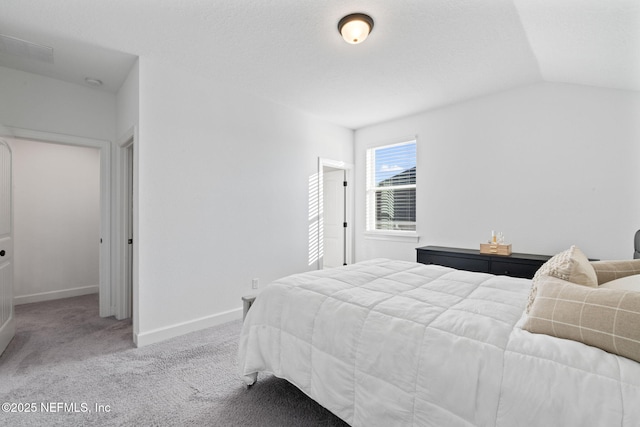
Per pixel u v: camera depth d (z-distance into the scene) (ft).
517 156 10.53
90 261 14.01
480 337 3.52
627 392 2.60
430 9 6.32
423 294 5.10
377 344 4.08
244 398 5.74
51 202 13.06
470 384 3.25
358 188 15.58
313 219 13.25
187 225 9.20
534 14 6.22
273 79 9.82
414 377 3.66
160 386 6.14
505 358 3.20
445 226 12.33
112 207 10.83
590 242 9.21
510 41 7.48
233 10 6.44
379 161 14.94
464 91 10.82
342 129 14.98
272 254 11.57
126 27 7.02
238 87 10.44
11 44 7.71
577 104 9.43
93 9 6.36
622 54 6.75
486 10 6.30
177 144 9.00
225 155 10.14
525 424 2.87
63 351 7.80
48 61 8.59
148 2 6.16
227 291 10.15
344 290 5.35
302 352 4.97
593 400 2.65
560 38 6.86
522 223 10.44
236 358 7.41
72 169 13.58
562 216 9.69
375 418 3.91
